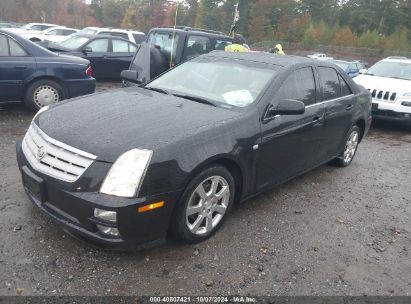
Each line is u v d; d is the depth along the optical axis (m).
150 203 2.96
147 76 7.47
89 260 3.14
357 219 4.35
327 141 5.11
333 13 72.56
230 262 3.31
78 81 7.41
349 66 16.89
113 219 2.86
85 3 74.38
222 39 9.30
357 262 3.52
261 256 3.44
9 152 5.31
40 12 66.25
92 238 2.97
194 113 3.68
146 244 3.10
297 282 3.16
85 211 2.91
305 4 71.81
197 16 57.53
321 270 3.34
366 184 5.45
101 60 11.97
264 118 3.91
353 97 5.61
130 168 2.91
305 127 4.48
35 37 20.20
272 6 61.72
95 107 3.76
